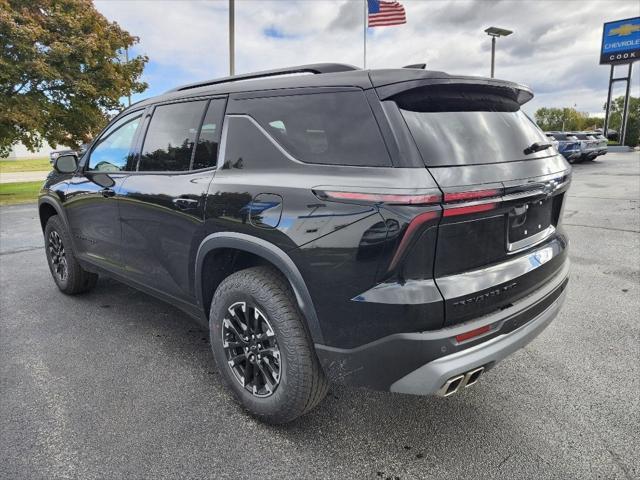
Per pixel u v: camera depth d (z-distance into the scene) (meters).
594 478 1.94
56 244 4.27
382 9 14.03
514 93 2.40
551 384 2.67
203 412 2.44
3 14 11.78
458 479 1.94
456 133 1.95
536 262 2.16
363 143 1.89
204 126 2.62
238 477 1.96
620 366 2.86
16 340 3.32
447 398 2.55
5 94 12.99
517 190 1.94
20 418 2.38
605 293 4.13
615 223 7.20
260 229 2.12
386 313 1.78
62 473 1.99
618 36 33.16
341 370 1.97
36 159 50.34
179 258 2.72
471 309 1.85
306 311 2.01
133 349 3.18
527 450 2.12
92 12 14.62
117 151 3.35
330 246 1.88
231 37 12.54
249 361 2.32
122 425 2.32
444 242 1.77
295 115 2.17
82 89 13.82
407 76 1.93
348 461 2.06
